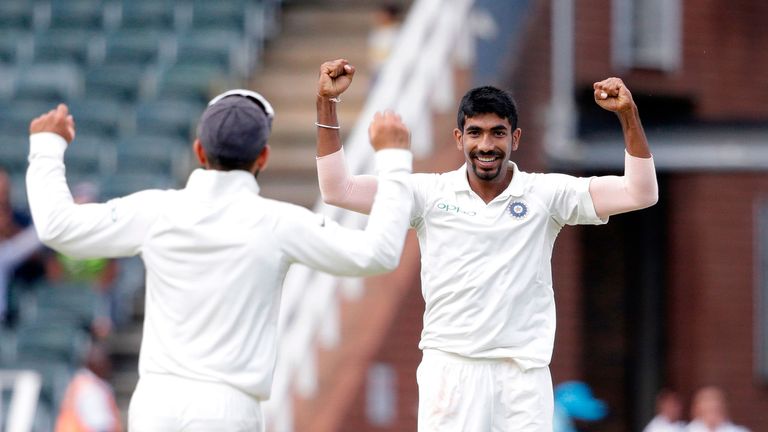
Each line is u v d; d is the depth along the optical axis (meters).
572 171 56.66
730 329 63.09
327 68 21.34
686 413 62.72
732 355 63.12
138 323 48.16
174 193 20.23
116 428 39.62
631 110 21.19
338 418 45.28
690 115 62.16
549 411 21.45
